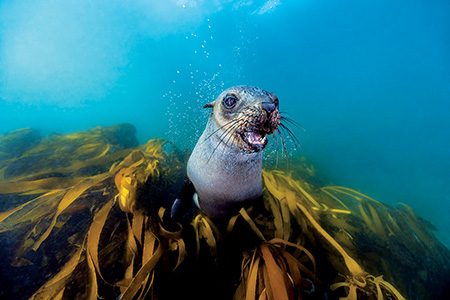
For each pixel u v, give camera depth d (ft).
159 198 2.42
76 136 4.26
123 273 1.63
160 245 1.73
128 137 5.47
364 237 2.32
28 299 1.44
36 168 3.10
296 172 3.65
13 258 1.65
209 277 1.76
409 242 2.48
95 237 1.66
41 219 1.94
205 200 2.20
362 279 1.65
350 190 3.01
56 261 1.65
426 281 2.13
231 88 1.84
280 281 1.44
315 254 1.91
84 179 2.48
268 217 2.18
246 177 1.95
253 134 1.62
